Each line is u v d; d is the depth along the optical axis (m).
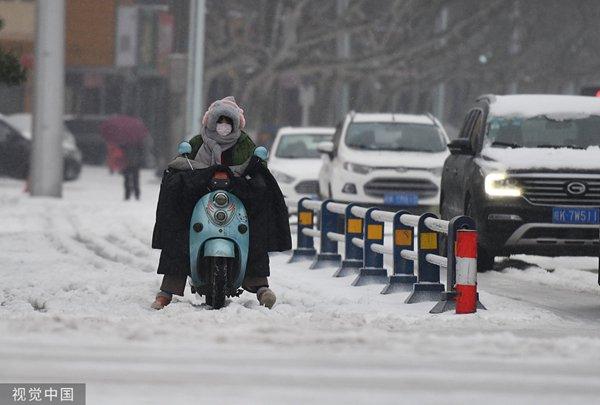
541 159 40.91
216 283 28.30
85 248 46.78
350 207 38.81
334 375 17.03
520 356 19.61
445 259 29.88
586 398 15.59
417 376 17.12
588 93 68.56
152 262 41.59
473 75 173.50
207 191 28.77
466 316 27.78
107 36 151.38
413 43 141.75
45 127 85.75
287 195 68.12
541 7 176.38
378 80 162.88
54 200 82.62
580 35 178.25
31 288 33.22
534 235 40.47
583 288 36.94
